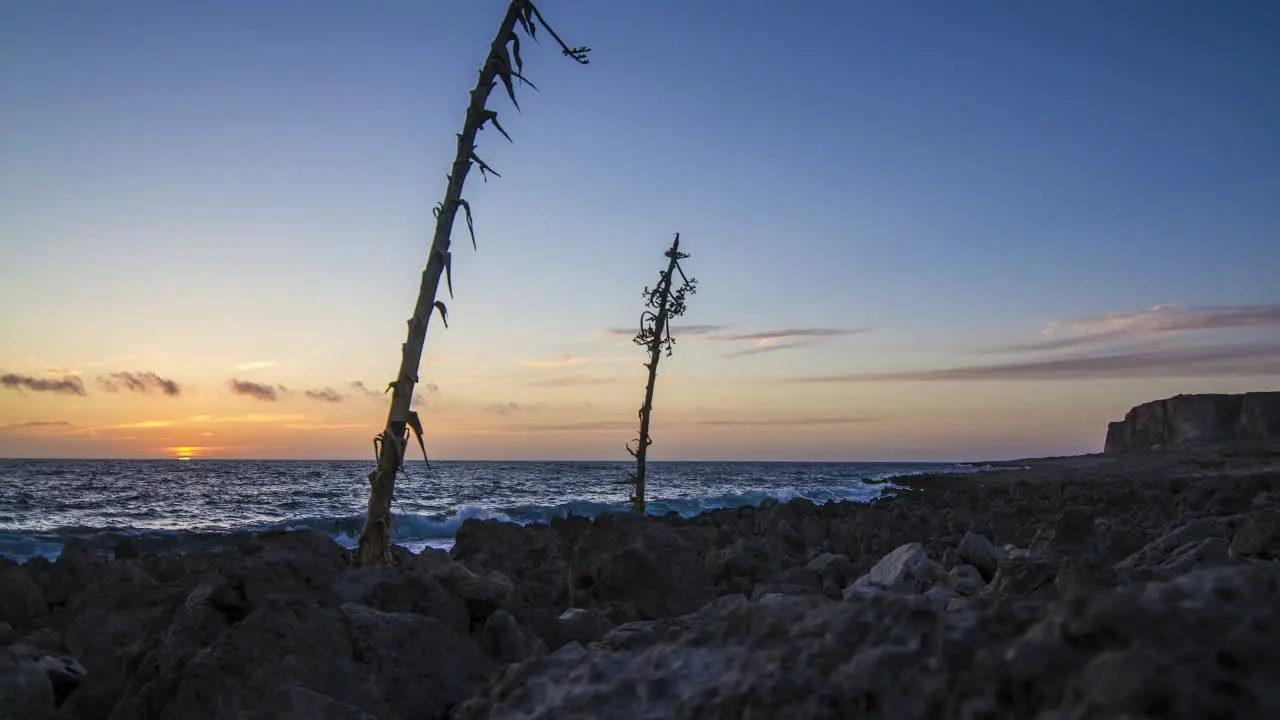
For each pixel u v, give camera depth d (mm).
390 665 3510
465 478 106375
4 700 3926
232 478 97125
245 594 4699
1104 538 9695
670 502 41219
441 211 8383
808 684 1944
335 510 48188
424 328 8227
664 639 2705
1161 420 152000
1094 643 1630
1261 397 133625
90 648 5426
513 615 5266
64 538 21250
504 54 8484
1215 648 1479
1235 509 16750
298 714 2982
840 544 14625
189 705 3238
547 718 2285
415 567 5812
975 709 1652
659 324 20109
